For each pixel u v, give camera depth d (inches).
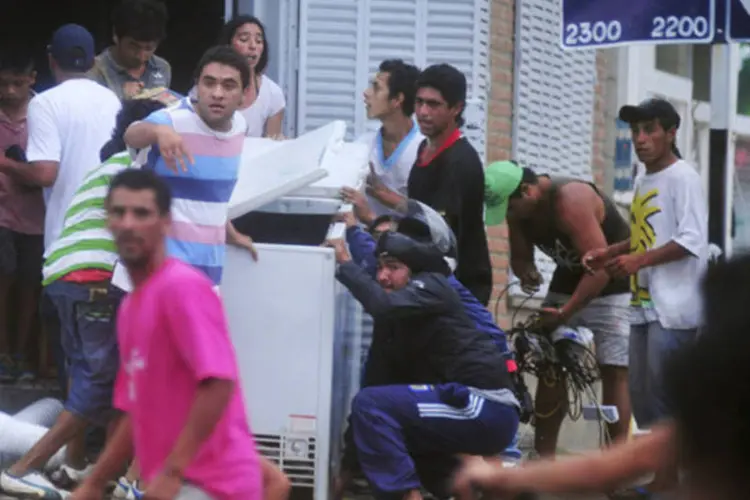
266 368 653.9
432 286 634.2
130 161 629.0
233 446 414.0
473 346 639.1
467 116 906.1
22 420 668.1
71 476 652.7
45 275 630.5
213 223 597.3
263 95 811.4
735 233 1428.4
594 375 814.5
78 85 700.0
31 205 826.2
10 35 1096.2
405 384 656.4
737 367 145.1
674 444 150.6
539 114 1039.6
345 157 713.0
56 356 696.4
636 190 767.7
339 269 642.2
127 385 415.5
